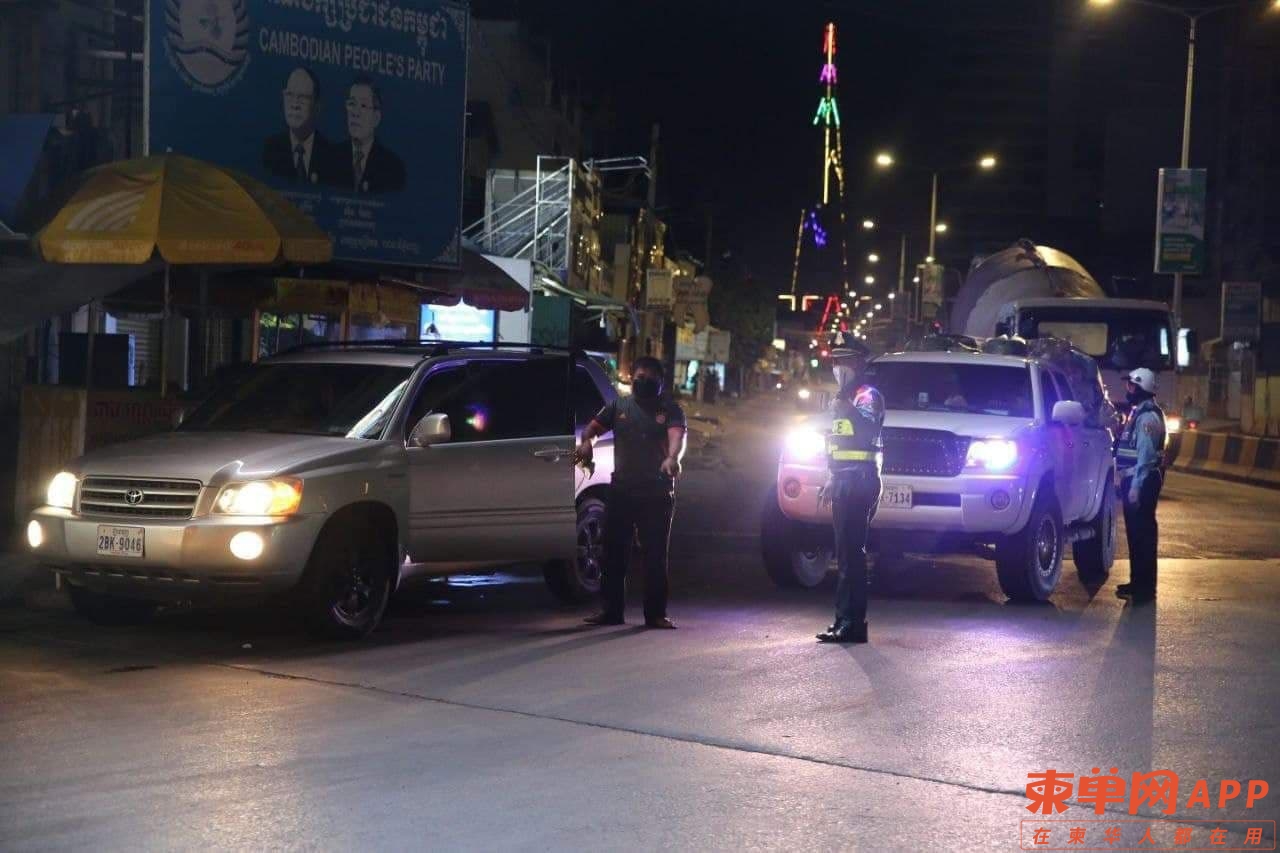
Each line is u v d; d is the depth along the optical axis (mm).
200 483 9875
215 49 19281
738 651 10062
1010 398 13867
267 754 7027
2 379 19656
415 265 21562
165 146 19031
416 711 8023
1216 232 91062
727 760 7035
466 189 48781
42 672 8992
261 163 19734
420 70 21375
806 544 13555
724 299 91250
